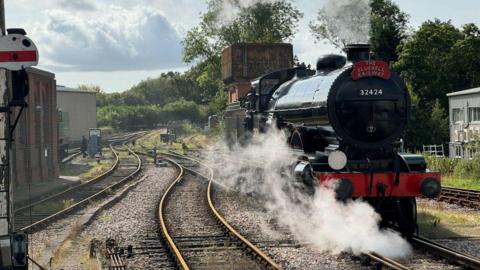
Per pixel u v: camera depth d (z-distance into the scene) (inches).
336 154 508.7
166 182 1097.4
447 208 709.3
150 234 569.6
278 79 776.3
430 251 460.8
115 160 1763.0
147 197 878.4
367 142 548.4
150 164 1590.8
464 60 2193.7
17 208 783.7
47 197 936.9
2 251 354.6
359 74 549.3
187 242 522.0
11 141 360.5
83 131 2647.6
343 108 546.6
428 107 2171.5
